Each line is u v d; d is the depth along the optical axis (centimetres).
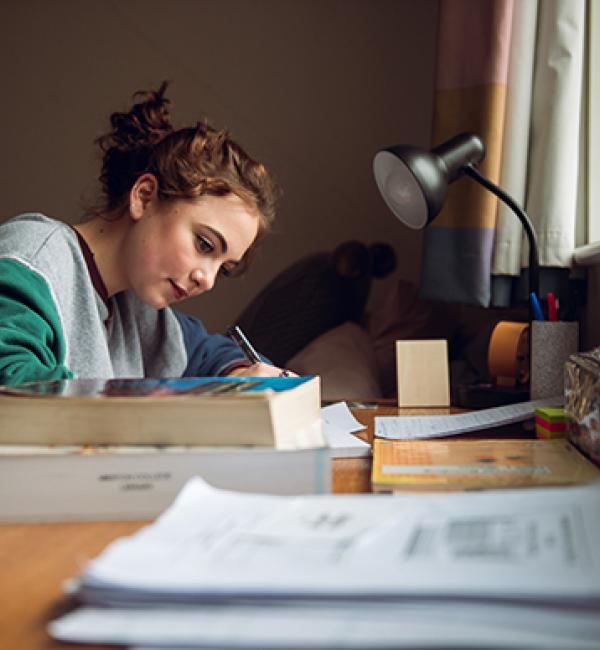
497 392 131
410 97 285
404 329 246
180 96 292
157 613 35
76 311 128
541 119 159
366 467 78
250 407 59
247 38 290
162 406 59
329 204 290
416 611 34
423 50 284
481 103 167
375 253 281
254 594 35
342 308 267
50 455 58
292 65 289
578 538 41
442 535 42
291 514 47
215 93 291
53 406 60
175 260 133
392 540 42
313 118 289
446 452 79
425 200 135
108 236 138
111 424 60
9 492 58
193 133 135
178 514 48
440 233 176
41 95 291
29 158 291
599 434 70
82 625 34
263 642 32
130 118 141
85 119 291
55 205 291
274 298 266
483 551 39
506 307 172
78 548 51
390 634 32
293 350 260
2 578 45
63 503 58
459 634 31
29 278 110
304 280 266
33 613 40
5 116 291
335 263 270
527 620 33
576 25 155
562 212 157
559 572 36
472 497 50
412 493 63
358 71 287
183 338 161
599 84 160
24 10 290
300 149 290
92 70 291
